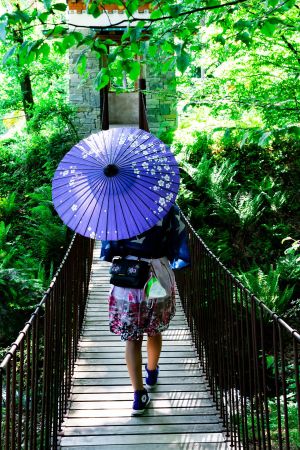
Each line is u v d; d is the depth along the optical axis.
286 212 10.16
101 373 4.21
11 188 11.48
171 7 3.05
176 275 6.73
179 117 13.52
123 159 3.07
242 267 9.27
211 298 4.15
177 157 10.97
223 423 3.43
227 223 9.77
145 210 2.98
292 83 6.92
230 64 7.61
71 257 4.51
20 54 2.93
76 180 3.11
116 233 2.96
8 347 6.72
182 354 4.62
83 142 3.26
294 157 10.98
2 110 18.48
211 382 3.85
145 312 3.20
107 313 5.68
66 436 3.29
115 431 3.34
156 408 3.62
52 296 3.25
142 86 12.91
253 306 2.89
